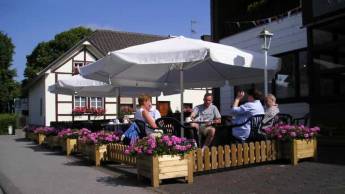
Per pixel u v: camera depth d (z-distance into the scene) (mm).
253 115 7918
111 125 12367
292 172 6746
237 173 6883
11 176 7621
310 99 10594
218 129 8445
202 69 10930
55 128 13789
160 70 10664
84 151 9547
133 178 6906
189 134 8234
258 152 7449
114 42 30906
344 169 6781
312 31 10672
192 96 30516
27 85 31812
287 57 12508
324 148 9641
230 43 14984
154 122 7645
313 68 10594
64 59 26562
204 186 6008
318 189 5484
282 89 12633
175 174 6184
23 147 14070
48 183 6770
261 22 13516
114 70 10000
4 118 25094
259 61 8859
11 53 46531
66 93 15898
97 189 6094
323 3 10180
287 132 7598
